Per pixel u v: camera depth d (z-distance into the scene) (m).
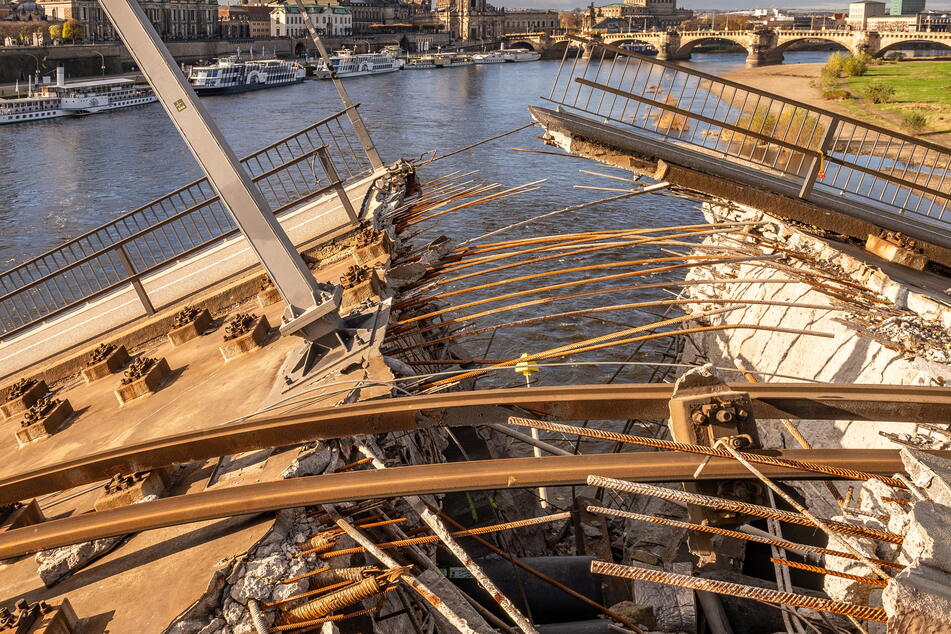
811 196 14.64
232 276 15.42
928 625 4.17
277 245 8.55
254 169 73.50
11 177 77.56
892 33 198.12
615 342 9.73
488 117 110.25
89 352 13.57
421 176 66.00
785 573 8.93
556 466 5.64
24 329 15.36
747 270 16.73
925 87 125.56
